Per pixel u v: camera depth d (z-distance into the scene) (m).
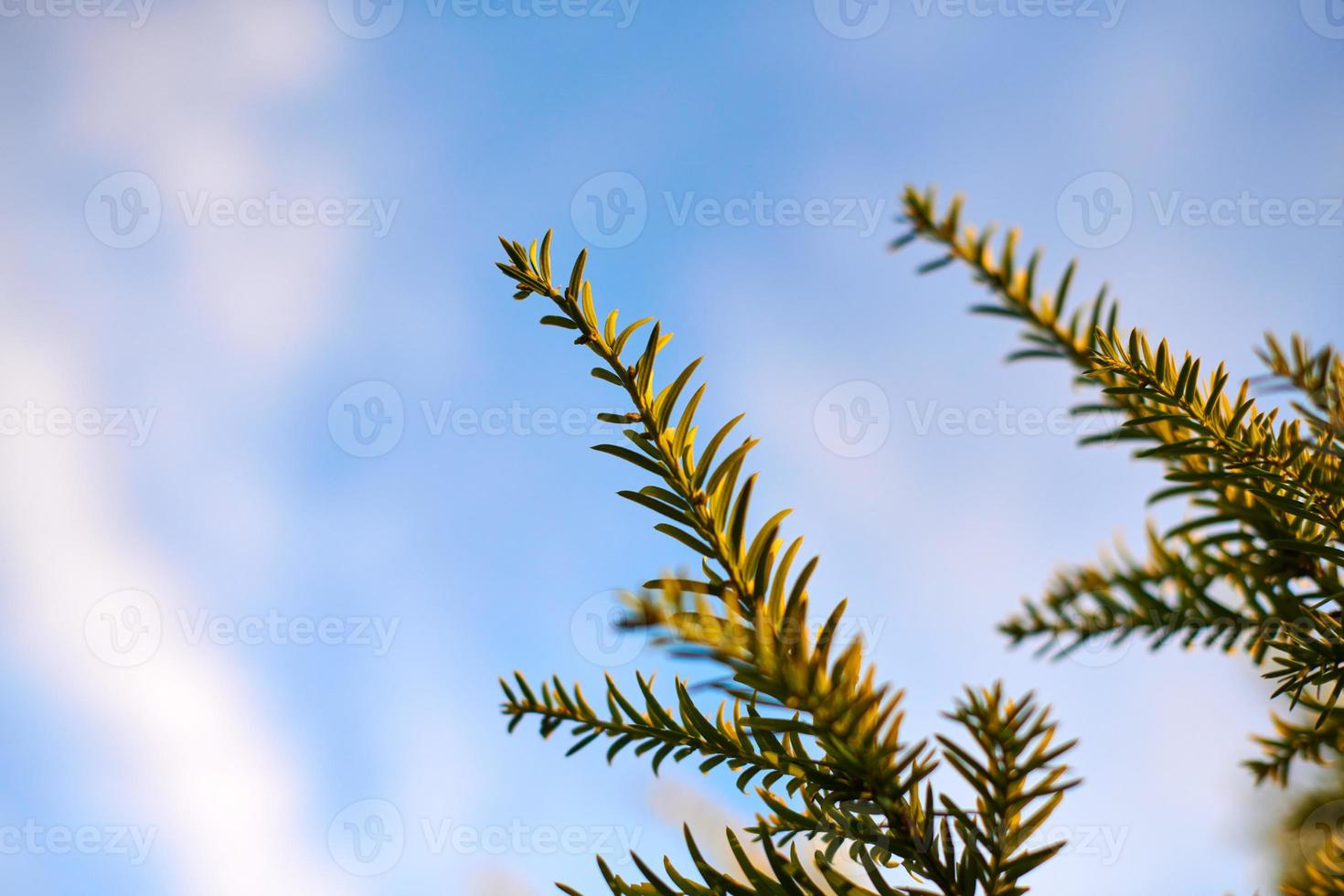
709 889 0.70
